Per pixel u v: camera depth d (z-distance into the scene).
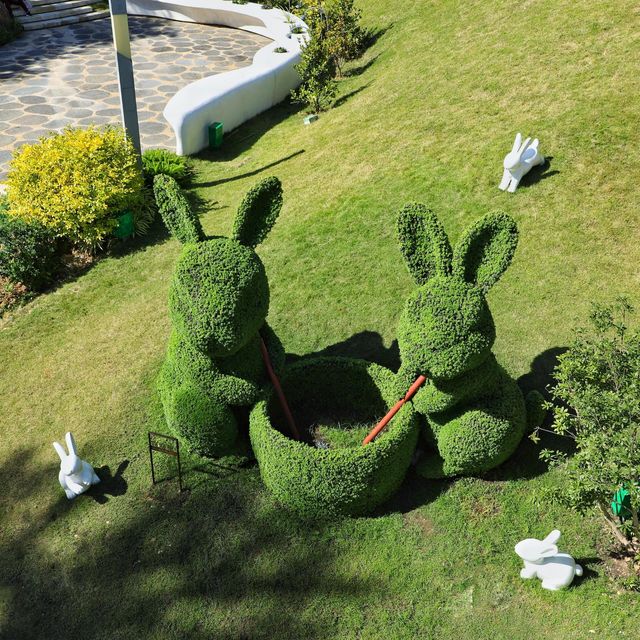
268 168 12.30
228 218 10.85
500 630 5.39
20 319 9.10
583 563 5.74
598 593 5.50
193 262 5.84
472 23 14.37
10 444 7.30
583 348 5.77
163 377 6.79
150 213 10.91
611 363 5.50
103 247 10.40
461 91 12.04
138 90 16.81
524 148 9.14
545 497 5.48
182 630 5.53
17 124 14.63
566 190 9.28
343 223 9.78
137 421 7.41
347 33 16.00
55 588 5.88
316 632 5.48
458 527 6.13
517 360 7.53
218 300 5.75
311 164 11.70
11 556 6.19
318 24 15.86
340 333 8.23
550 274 8.35
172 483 6.67
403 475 6.36
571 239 8.69
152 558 6.04
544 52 12.05
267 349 6.75
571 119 10.27
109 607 5.71
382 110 12.62
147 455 7.01
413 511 6.33
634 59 11.02
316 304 8.62
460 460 6.21
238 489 6.57
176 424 6.57
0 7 20.05
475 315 5.56
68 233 10.01
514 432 6.15
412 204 5.73
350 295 8.67
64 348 8.52
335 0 15.95
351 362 7.00
